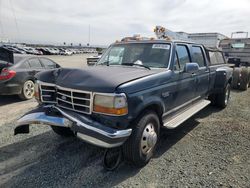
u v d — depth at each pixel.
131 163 3.36
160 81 3.48
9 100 7.20
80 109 3.06
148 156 3.35
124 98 2.82
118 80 2.95
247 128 4.98
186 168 3.29
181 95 4.24
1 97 7.59
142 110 3.19
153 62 3.97
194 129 4.90
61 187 2.82
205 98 5.98
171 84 3.80
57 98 3.34
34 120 3.25
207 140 4.31
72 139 4.21
